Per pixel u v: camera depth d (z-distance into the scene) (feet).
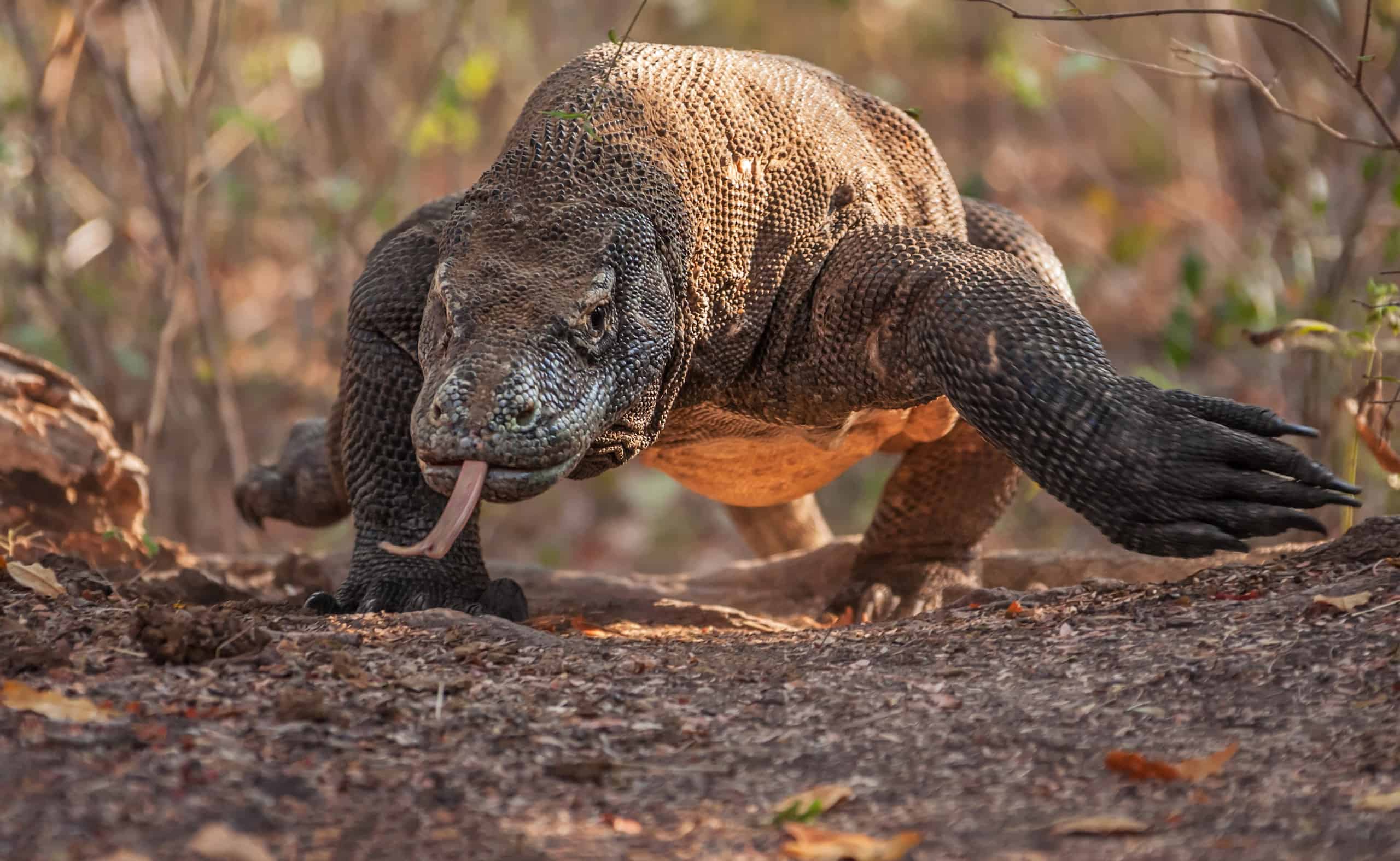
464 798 17.83
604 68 29.96
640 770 19.08
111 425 42.63
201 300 57.41
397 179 68.23
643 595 45.14
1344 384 44.70
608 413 25.80
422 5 76.54
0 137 56.85
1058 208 100.32
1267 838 16.42
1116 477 25.71
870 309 29.48
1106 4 94.58
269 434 74.02
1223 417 25.85
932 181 34.01
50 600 26.18
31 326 60.49
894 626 27.32
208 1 71.72
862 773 19.03
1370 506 49.47
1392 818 16.61
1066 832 16.83
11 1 58.13
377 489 31.58
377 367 31.45
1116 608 26.05
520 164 27.96
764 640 26.78
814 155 30.96
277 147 67.00
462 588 31.45
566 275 25.89
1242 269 64.75
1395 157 50.16
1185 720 20.36
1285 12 69.97
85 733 18.52
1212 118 82.53
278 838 16.29
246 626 23.03
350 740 19.30
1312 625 23.08
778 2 107.24
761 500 38.63
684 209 28.40
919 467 38.27
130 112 56.59
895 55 108.68
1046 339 27.02
